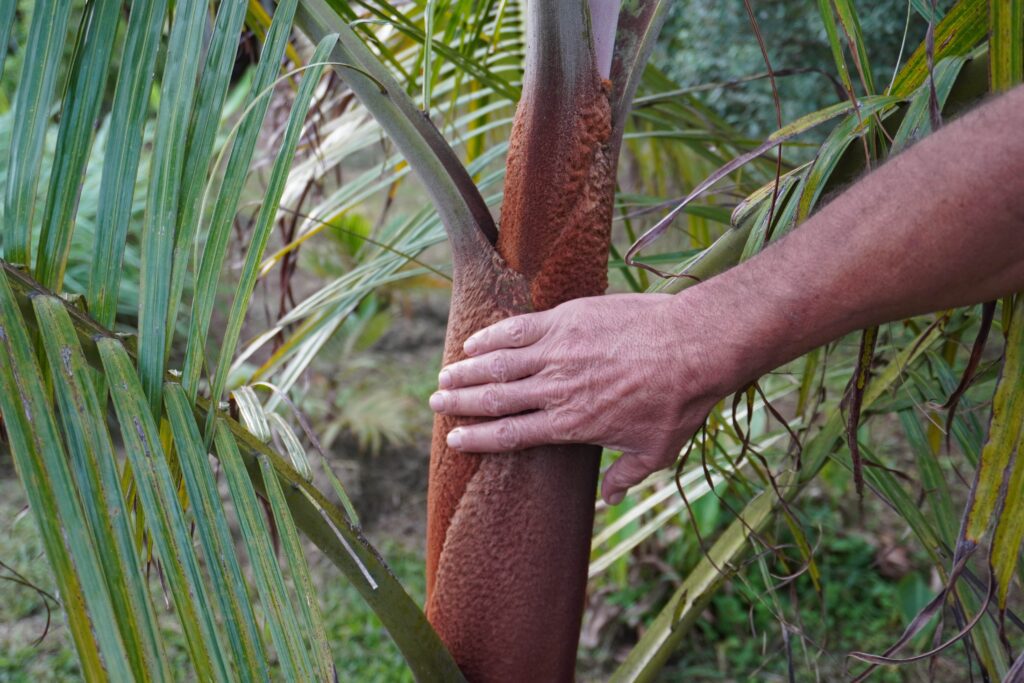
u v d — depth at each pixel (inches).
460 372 24.0
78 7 70.2
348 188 39.2
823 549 80.3
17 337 16.9
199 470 18.7
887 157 21.4
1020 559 25.8
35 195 19.3
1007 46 18.8
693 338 21.9
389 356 122.0
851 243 19.1
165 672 15.8
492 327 23.7
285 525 19.9
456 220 24.2
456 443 24.2
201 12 20.0
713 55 70.6
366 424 96.3
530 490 24.2
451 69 41.4
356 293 34.4
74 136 19.4
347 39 23.0
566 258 23.6
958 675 66.1
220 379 20.0
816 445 31.9
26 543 79.8
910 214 18.1
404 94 23.8
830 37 21.8
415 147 23.1
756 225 23.8
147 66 19.7
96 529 16.3
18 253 19.2
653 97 35.8
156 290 19.4
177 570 17.2
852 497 86.5
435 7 33.9
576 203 23.4
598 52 23.1
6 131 82.1
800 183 22.3
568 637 25.5
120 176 19.6
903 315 19.7
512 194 23.9
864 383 22.8
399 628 23.4
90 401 17.3
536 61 22.3
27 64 19.2
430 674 24.6
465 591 24.8
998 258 17.8
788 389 44.8
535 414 23.7
